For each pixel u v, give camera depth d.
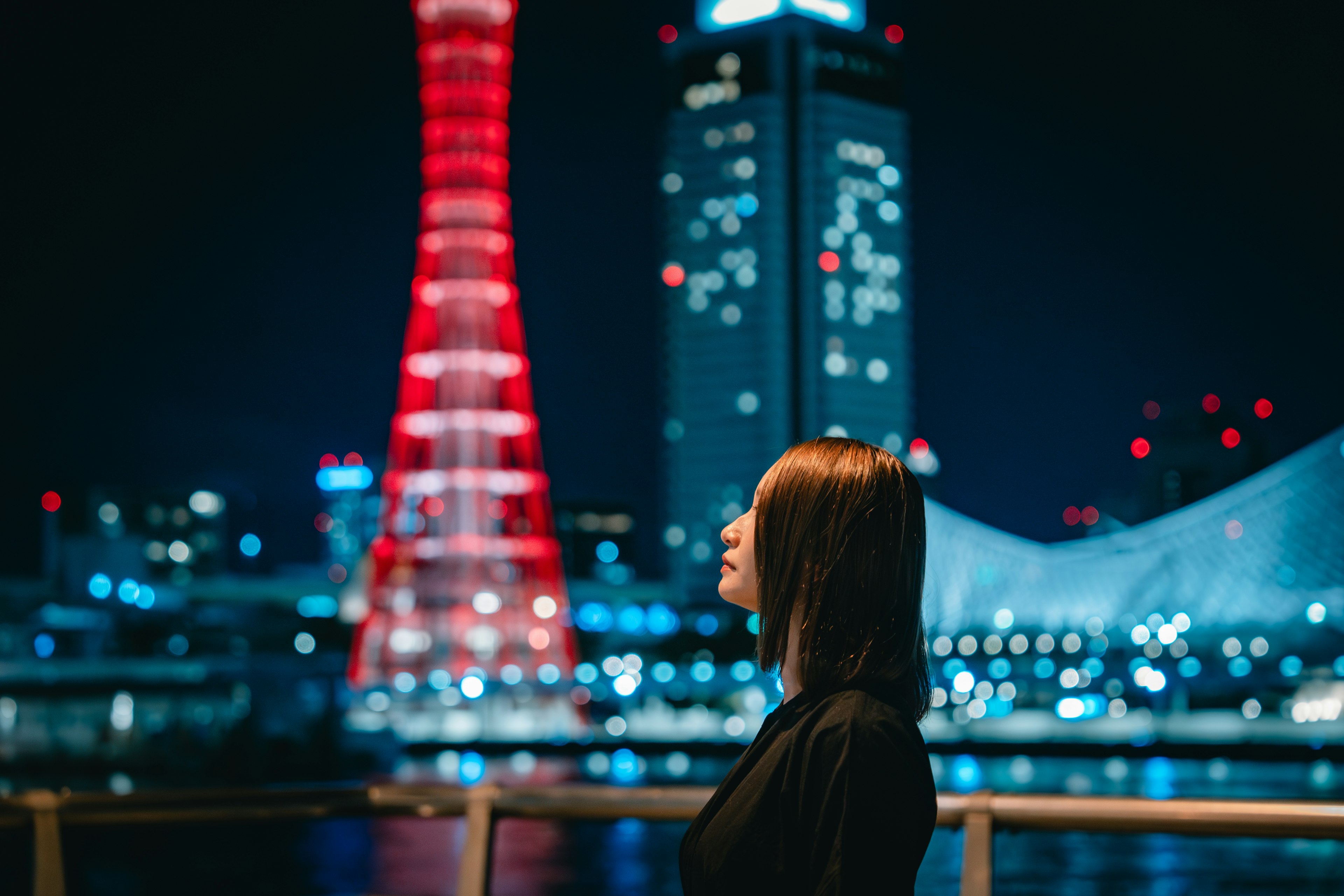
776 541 2.43
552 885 34.62
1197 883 35.19
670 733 106.81
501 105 129.25
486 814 3.54
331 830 43.72
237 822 3.48
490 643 129.38
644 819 3.42
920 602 2.43
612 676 132.75
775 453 189.50
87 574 136.50
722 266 195.75
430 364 127.94
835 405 191.50
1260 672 114.44
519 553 132.38
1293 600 117.88
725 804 2.37
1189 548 123.38
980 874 3.15
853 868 2.13
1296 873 36.94
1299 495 123.69
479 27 128.62
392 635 130.00
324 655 125.25
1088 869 38.22
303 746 65.81
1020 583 124.62
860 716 2.23
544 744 87.69
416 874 34.03
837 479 2.40
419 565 132.12
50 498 144.25
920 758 2.28
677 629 144.00
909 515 2.42
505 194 128.62
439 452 130.38
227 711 87.38
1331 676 113.31
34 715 87.31
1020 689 120.12
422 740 94.06
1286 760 72.25
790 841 2.25
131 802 3.45
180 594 133.75
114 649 129.50
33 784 63.16
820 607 2.35
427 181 128.50
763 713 121.94
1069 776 68.94
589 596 162.12
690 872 2.38
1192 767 72.00
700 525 190.88
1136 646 117.44
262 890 30.48
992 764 75.69
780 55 198.62
